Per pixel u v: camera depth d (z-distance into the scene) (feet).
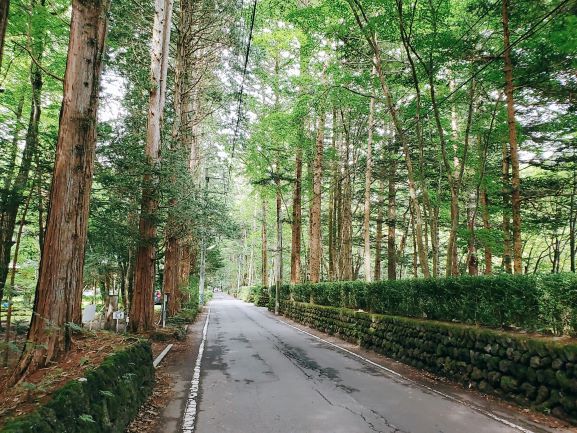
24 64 33.37
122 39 42.91
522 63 35.06
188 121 60.90
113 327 43.50
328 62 57.52
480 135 48.65
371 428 16.42
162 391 22.58
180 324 55.83
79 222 17.30
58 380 12.64
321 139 70.95
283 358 34.22
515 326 22.68
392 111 39.42
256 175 84.28
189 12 54.44
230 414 18.38
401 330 33.09
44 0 29.91
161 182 35.63
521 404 19.51
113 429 13.08
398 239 126.11
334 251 80.43
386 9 36.50
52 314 15.81
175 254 66.74
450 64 40.57
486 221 50.26
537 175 61.11
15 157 26.40
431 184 61.05
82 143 17.49
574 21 25.75
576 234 59.00
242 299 181.98
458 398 21.30
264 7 52.44
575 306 18.40
